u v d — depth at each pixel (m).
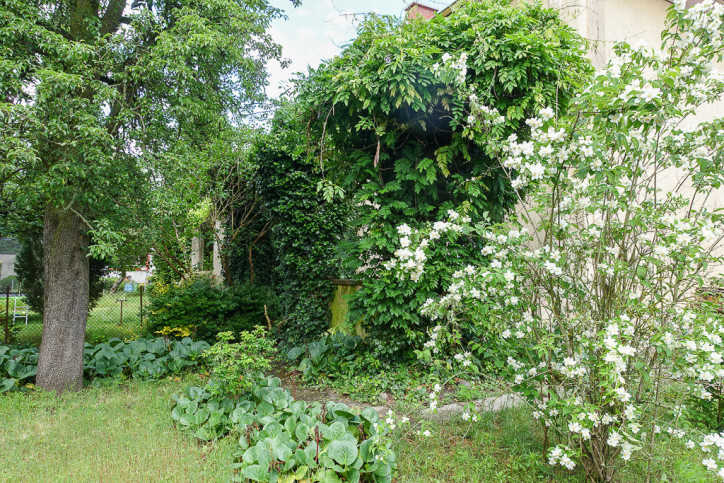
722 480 2.65
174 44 4.76
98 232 4.52
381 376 5.05
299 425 3.24
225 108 6.59
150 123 5.21
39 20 4.78
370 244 5.03
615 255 2.92
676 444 3.10
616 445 2.51
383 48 4.57
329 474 2.77
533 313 3.06
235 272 9.99
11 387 4.95
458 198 5.31
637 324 2.63
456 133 4.89
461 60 3.37
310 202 7.29
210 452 3.43
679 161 2.74
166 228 8.10
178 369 5.81
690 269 2.52
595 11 6.56
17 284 10.57
